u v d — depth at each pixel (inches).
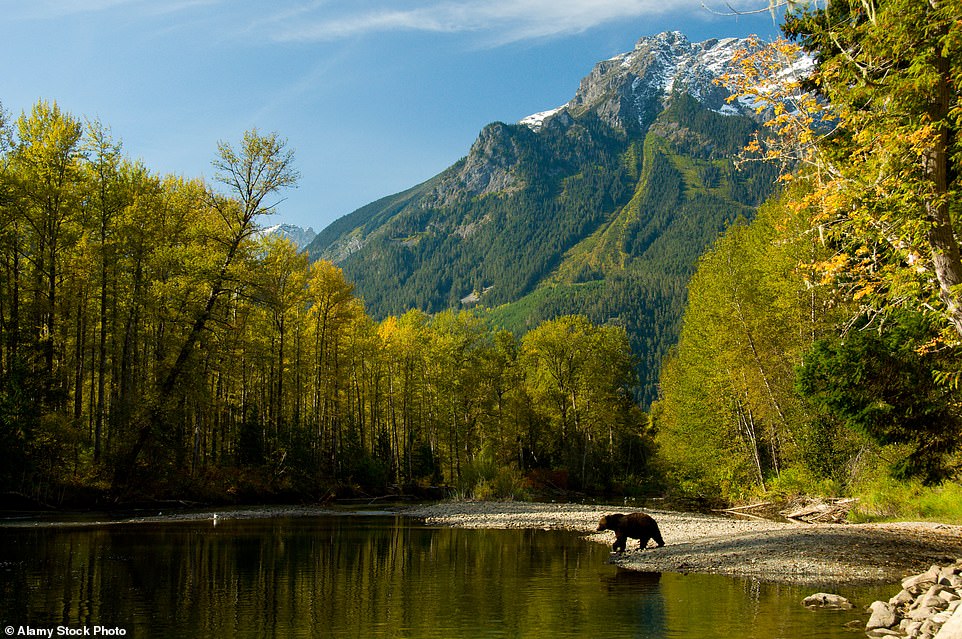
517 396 2645.2
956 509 926.4
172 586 461.7
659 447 2566.4
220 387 1603.1
